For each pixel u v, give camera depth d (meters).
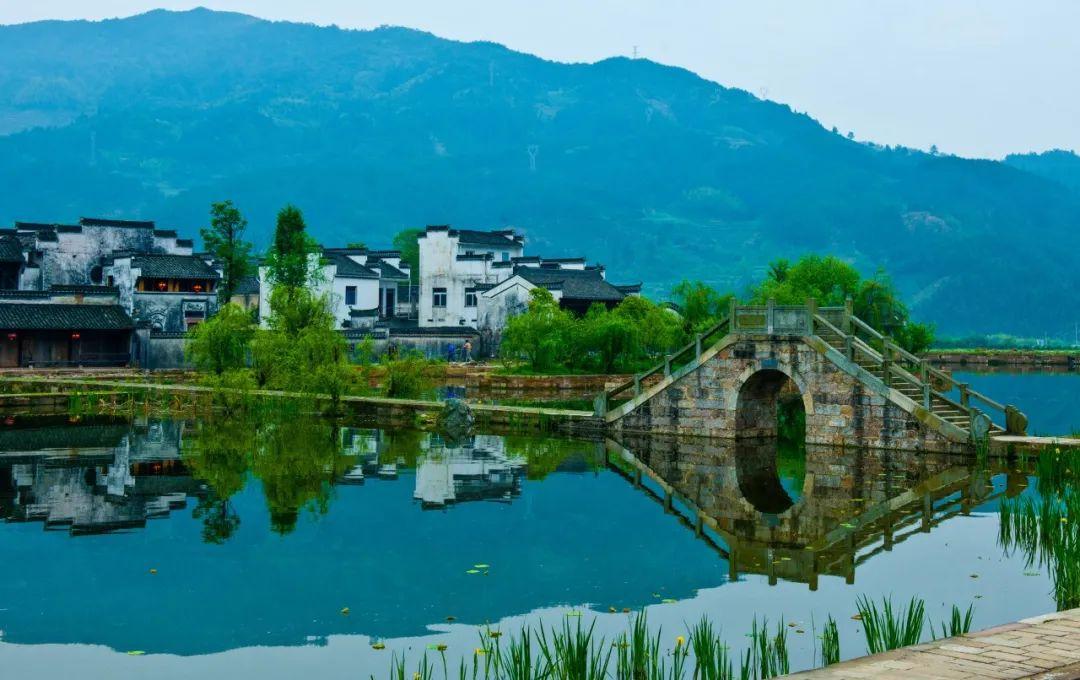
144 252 94.25
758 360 42.16
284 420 54.25
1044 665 12.52
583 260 113.00
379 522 28.22
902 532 26.64
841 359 39.88
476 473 36.31
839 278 72.25
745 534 26.80
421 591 21.73
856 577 22.55
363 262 111.75
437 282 107.50
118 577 22.78
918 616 15.98
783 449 41.50
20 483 34.00
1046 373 108.56
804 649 17.91
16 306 78.50
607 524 28.02
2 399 55.97
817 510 29.61
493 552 24.92
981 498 30.62
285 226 93.31
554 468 37.41
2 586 22.11
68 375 74.12
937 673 12.20
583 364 83.38
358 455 40.78
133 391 60.06
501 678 16.69
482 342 97.50
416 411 53.09
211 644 18.66
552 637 18.75
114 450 41.97
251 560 24.19
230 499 31.38
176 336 83.38
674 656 17.31
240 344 65.81
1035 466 35.56
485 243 113.12
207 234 100.56
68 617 20.08
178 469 36.94
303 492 32.53
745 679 15.14
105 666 17.66
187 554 24.72
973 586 21.61
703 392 44.06
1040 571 22.75
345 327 97.38
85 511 29.55
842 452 39.12
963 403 39.25
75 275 96.88
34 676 17.20
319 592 21.69
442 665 17.48
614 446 43.25
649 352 88.12
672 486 33.66
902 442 38.66
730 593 21.53
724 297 79.81
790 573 23.03
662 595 21.50
